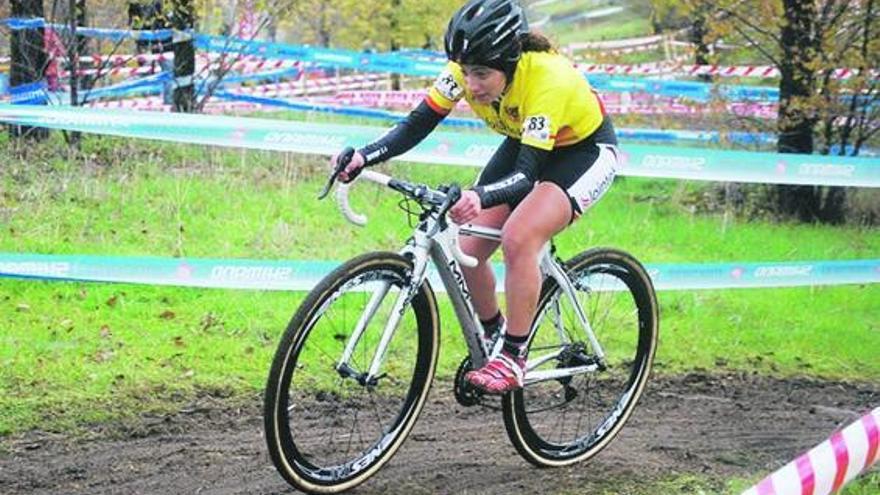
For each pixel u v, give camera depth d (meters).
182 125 8.69
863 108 14.44
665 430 7.37
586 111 5.77
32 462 6.16
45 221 10.39
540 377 6.22
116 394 7.23
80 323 8.39
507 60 5.41
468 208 5.30
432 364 6.02
